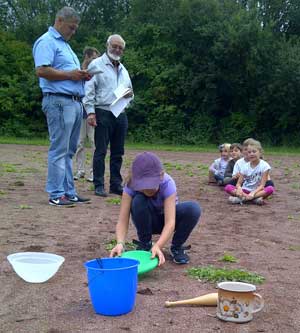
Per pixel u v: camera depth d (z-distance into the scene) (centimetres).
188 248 270
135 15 2147
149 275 244
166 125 1941
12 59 2034
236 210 445
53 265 229
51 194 426
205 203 480
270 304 209
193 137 1906
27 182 574
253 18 1900
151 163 246
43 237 312
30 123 1953
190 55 1942
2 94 1911
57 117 414
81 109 430
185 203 261
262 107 1867
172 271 252
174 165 885
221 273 241
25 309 199
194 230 350
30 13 2378
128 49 2053
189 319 190
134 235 326
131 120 1956
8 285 226
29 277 229
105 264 208
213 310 201
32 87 1923
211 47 1850
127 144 1727
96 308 195
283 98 1806
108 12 2380
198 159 1076
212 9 1955
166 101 1967
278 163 1023
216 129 1938
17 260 234
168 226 246
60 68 417
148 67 2006
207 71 1897
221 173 598
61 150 422
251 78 1855
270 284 236
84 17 2356
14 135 1917
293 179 717
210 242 316
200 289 225
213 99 1908
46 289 222
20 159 912
